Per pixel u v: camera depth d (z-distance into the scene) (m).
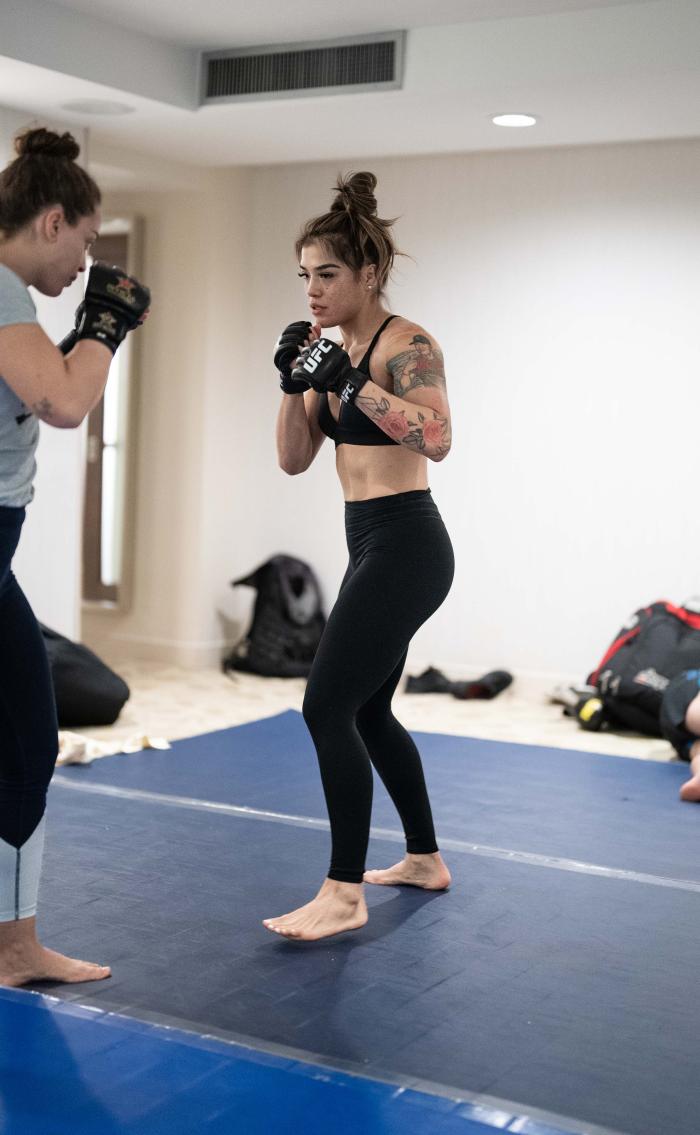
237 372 6.90
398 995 2.53
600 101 5.04
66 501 5.69
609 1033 2.38
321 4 4.69
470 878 3.30
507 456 6.24
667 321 5.84
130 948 2.74
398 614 2.81
